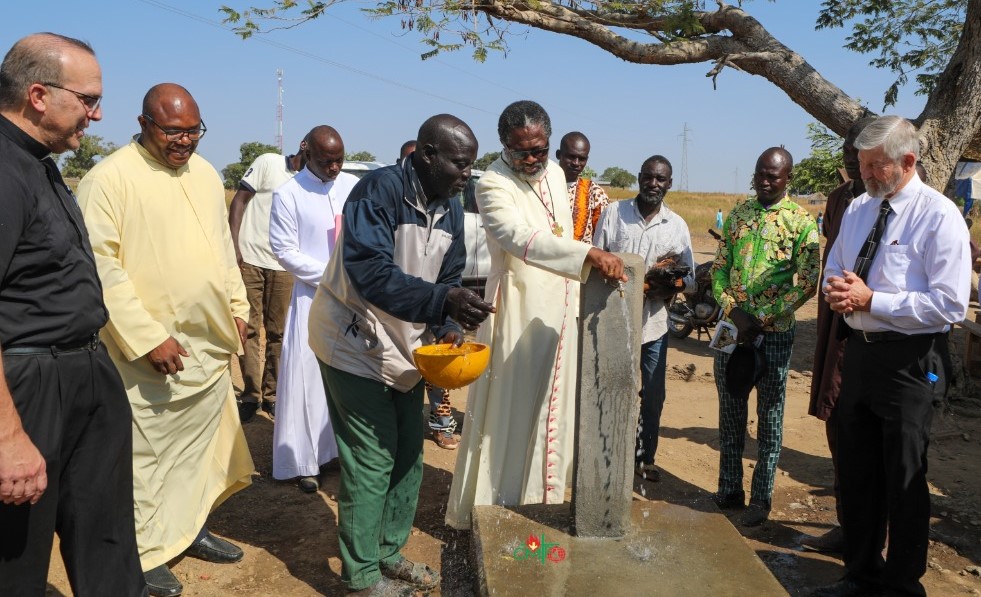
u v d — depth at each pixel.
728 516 4.48
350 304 3.29
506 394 3.92
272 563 3.85
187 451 3.71
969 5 6.34
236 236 5.88
